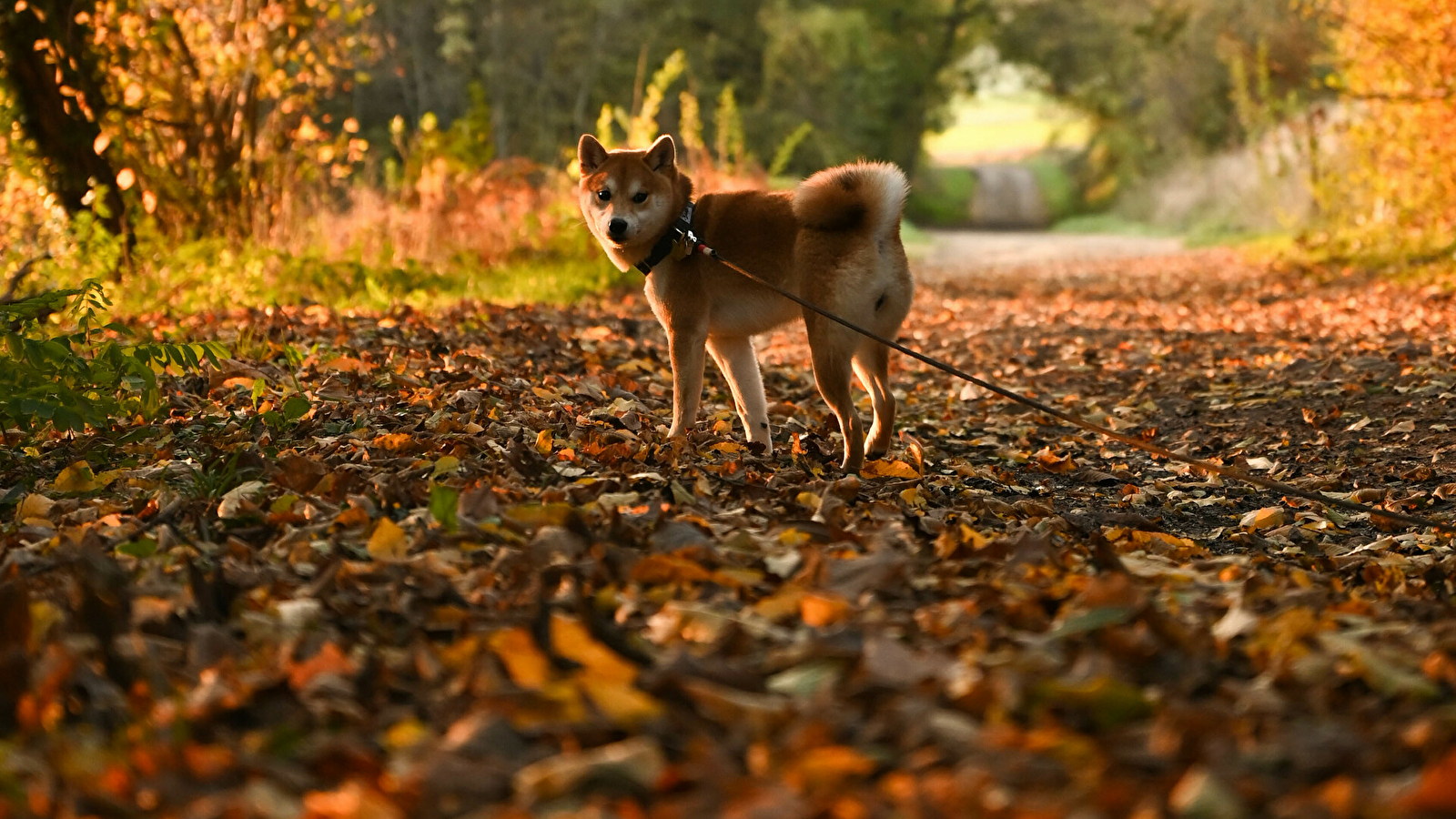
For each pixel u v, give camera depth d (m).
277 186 13.49
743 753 2.23
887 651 2.55
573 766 2.09
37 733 2.37
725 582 3.22
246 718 2.44
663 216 5.73
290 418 5.11
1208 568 3.90
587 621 2.71
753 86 47.16
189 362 5.09
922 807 1.95
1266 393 8.21
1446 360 8.59
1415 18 15.90
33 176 11.43
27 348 4.63
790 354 10.73
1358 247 18.16
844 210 5.40
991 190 60.47
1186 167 44.09
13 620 2.75
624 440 5.48
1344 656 2.69
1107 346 11.22
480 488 3.89
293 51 13.68
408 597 3.06
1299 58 30.39
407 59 37.16
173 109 13.05
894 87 51.97
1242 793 2.02
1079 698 2.38
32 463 4.98
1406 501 5.37
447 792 2.08
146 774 2.17
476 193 16.00
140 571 3.33
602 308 12.54
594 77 41.06
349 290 11.57
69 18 11.66
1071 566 3.66
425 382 6.69
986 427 7.54
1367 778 2.09
